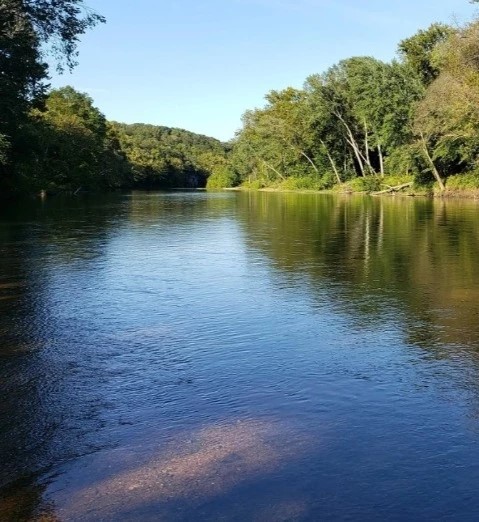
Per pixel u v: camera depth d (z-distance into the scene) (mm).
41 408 4770
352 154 71375
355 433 4234
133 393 5074
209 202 44812
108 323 7480
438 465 3756
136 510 3320
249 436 4219
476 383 5215
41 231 20141
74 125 72188
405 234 17938
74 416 4609
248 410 4680
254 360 5930
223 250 14703
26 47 26469
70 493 3510
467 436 4156
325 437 4176
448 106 38156
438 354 6074
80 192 74375
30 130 47094
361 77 57875
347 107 65438
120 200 49500
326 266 11938
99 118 87000
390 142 56906
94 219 26125
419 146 48250
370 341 6574
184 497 3441
